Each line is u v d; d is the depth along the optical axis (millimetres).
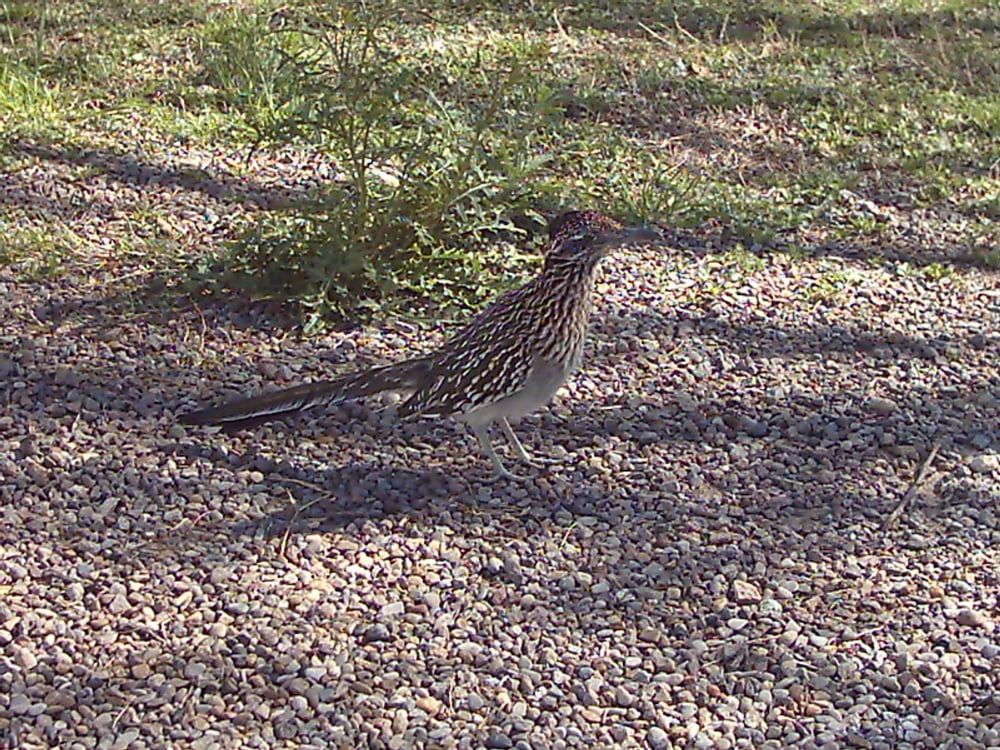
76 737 7109
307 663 7668
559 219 8898
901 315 12016
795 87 17016
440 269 11695
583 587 8422
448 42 17672
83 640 7781
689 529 8992
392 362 10727
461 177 11664
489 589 8359
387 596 8250
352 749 7125
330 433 9898
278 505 9055
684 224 13383
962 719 7430
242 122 15000
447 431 10000
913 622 8156
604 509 9180
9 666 7535
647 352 11172
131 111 15195
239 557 8539
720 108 16328
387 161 13508
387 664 7699
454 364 9023
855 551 8836
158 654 7688
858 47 18688
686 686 7648
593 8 19625
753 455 9852
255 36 16609
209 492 9148
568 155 14523
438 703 7438
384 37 17391
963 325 11898
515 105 15648
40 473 9219
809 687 7648
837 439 10094
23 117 14672
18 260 11984
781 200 14125
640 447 9906
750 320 11766
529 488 9367
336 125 11531
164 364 10633
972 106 16672
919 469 9750
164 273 11789
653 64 17578
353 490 9242
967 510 9273
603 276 12398
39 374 10398
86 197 13195
